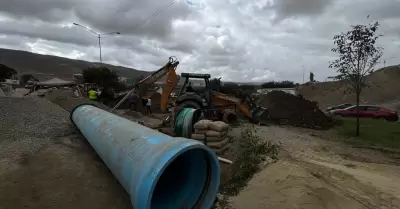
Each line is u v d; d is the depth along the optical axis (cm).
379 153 973
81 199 551
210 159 396
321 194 474
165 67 1383
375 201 493
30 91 2984
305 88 5153
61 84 3425
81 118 896
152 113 2264
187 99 1252
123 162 426
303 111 1712
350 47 1301
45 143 868
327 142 1143
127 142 461
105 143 550
